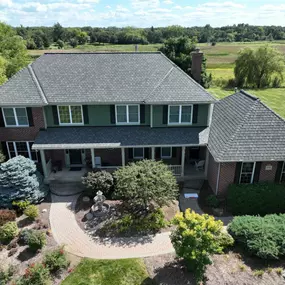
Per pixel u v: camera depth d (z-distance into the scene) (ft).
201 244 40.27
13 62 151.94
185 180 71.72
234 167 60.95
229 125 67.00
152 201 62.80
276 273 43.45
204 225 40.52
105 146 67.26
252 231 47.85
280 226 49.42
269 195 58.59
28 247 49.80
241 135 61.41
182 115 71.82
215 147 63.16
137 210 60.18
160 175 56.70
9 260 46.93
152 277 43.37
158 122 72.08
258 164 60.80
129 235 53.21
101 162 77.82
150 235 53.16
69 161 77.05
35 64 79.05
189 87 71.41
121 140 68.95
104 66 78.69
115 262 46.60
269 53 194.39
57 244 50.80
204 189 68.28
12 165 60.95
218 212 59.26
